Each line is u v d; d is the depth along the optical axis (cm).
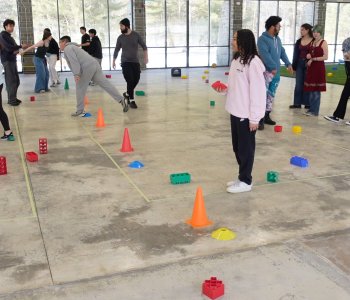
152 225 346
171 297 248
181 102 960
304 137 636
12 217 362
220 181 448
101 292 254
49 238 324
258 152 555
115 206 384
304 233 331
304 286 259
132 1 1884
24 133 668
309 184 438
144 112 838
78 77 771
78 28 1862
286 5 2145
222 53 2088
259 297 248
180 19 1983
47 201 396
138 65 862
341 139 625
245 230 336
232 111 393
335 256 295
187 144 598
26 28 1744
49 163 512
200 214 344
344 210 375
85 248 308
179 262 288
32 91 1163
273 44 670
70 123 742
